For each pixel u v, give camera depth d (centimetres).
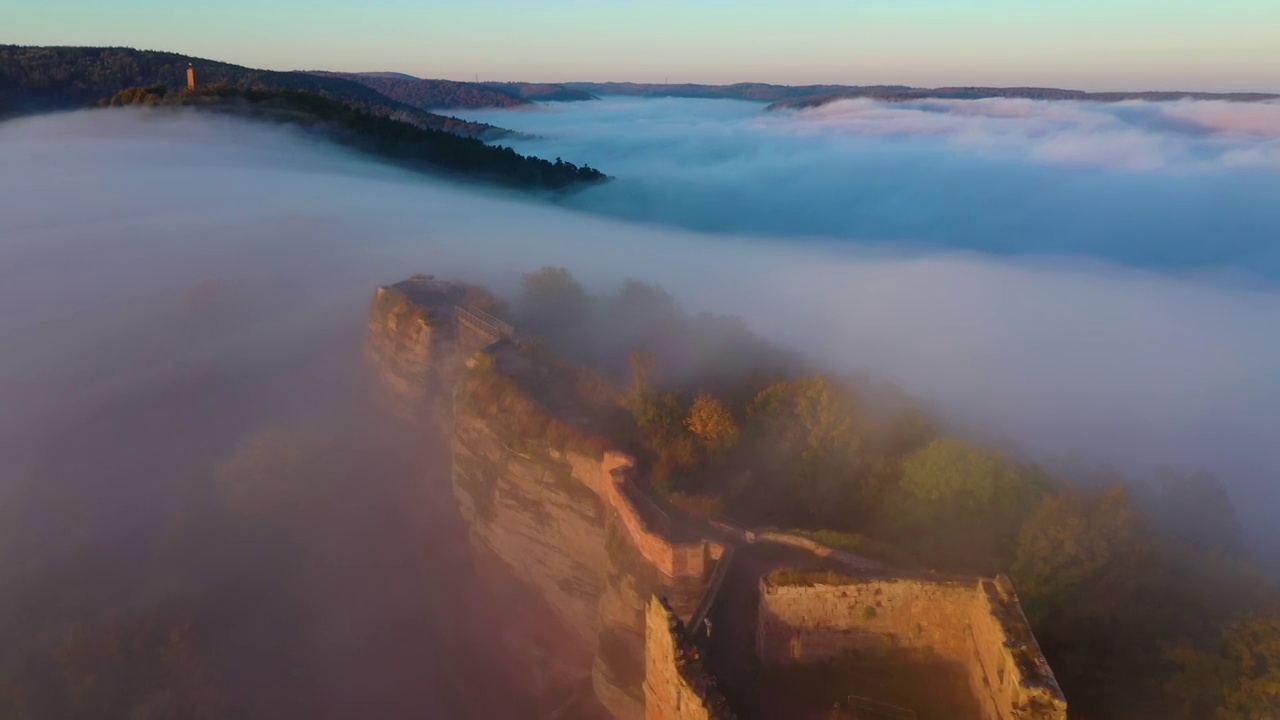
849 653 2927
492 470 5009
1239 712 2544
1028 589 3066
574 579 4531
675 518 3834
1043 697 2270
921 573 3066
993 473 3678
